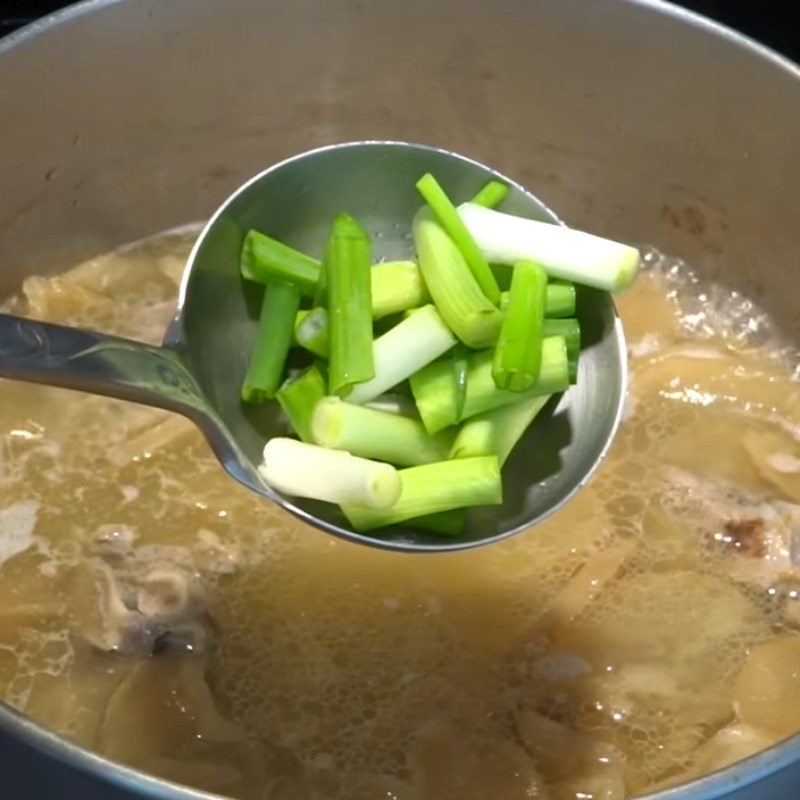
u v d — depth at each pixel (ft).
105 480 1.08
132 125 1.18
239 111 1.22
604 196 1.28
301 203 0.95
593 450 0.85
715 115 1.14
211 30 1.12
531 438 0.88
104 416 1.12
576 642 0.99
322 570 1.03
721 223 1.23
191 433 1.11
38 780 0.66
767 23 1.26
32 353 0.68
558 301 0.86
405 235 0.98
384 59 1.18
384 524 0.81
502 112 1.22
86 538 1.04
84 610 0.98
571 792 0.89
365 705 0.94
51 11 1.24
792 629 1.00
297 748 0.91
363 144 0.94
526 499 0.86
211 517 1.06
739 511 1.07
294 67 1.18
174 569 0.99
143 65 1.13
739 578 1.03
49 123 1.12
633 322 1.25
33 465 1.08
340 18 1.14
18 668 0.95
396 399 0.87
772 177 1.15
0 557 1.02
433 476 0.80
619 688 0.96
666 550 1.05
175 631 0.96
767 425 1.17
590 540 1.05
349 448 0.82
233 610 1.00
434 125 1.25
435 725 0.93
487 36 1.15
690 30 1.08
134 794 0.62
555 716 0.94
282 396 0.85
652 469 1.12
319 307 0.89
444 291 0.85
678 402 1.18
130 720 0.91
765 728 0.93
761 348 1.25
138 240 1.29
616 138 1.21
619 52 1.13
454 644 0.98
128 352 0.74
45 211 1.20
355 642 0.98
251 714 0.93
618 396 0.86
